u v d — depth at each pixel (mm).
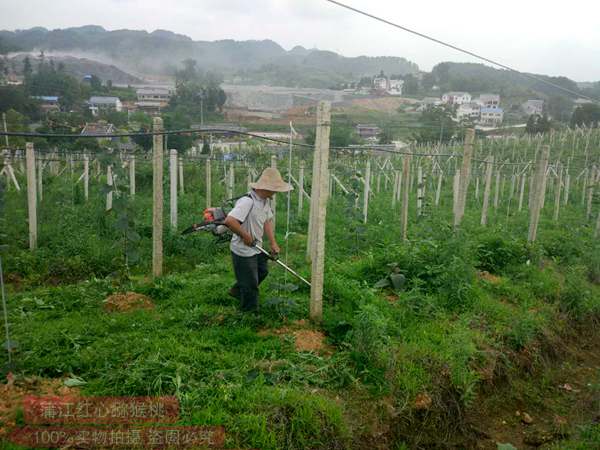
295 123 34438
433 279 7406
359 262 8062
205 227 5832
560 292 8320
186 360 4781
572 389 6453
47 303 6176
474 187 25266
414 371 5266
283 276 7238
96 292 6516
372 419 4637
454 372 5492
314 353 5277
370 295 6527
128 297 6348
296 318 5996
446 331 6266
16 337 5066
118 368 4652
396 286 7090
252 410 4191
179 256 9320
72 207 11633
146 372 4504
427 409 5059
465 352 5672
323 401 4430
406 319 6387
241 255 5691
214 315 5820
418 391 5121
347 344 5414
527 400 6070
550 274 9219
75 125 21641
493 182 26438
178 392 4242
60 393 4242
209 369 4691
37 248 8930
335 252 9570
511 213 19328
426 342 5824
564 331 7566
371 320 5328
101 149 15469
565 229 14625
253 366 4848
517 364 6434
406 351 5484
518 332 6680
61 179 17078
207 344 5137
